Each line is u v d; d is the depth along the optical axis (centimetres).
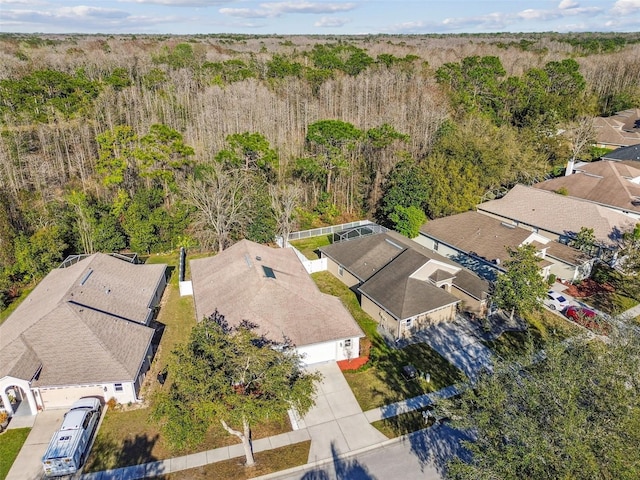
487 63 8125
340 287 3631
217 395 1792
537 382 1655
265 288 2791
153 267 3503
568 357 1748
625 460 1359
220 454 2120
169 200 4691
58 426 2267
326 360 2709
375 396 2467
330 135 4803
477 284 3181
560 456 1415
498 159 4653
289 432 2244
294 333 2595
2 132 4669
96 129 5384
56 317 2550
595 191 4762
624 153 6191
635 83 9794
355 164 5309
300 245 4450
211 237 4094
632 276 3650
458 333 3005
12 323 2723
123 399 2409
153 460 2080
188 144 5456
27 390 2277
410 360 2755
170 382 2552
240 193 4250
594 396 1559
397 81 7206
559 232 4038
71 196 4084
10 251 3562
